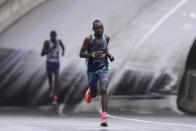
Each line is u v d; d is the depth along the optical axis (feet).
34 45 221.46
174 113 151.12
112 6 253.03
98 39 90.27
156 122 113.19
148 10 238.68
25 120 118.21
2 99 189.06
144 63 192.54
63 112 155.74
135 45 207.51
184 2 233.96
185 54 187.01
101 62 90.48
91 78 91.71
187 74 163.73
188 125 103.24
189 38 196.85
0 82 197.98
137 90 179.63
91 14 246.06
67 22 239.50
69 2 260.01
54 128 89.97
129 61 198.18
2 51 216.74
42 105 179.42
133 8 246.47
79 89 190.19
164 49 196.34
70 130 85.15
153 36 209.46
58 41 174.09
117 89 182.70
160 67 185.37
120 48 209.97
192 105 150.41
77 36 227.61
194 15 217.56
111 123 109.19
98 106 169.48
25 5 242.99
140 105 167.12
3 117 132.67
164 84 176.14
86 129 87.30
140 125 101.76
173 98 166.20
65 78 200.34
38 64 208.95
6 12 232.32
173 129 90.63
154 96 171.42
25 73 202.18
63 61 211.61
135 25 226.99
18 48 218.38
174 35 203.82
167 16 223.51
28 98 188.03
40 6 255.70
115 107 167.63
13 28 235.20
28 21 240.73
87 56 89.61
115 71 194.90
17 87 194.39
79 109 164.86
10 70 204.13
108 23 235.81
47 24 237.66
